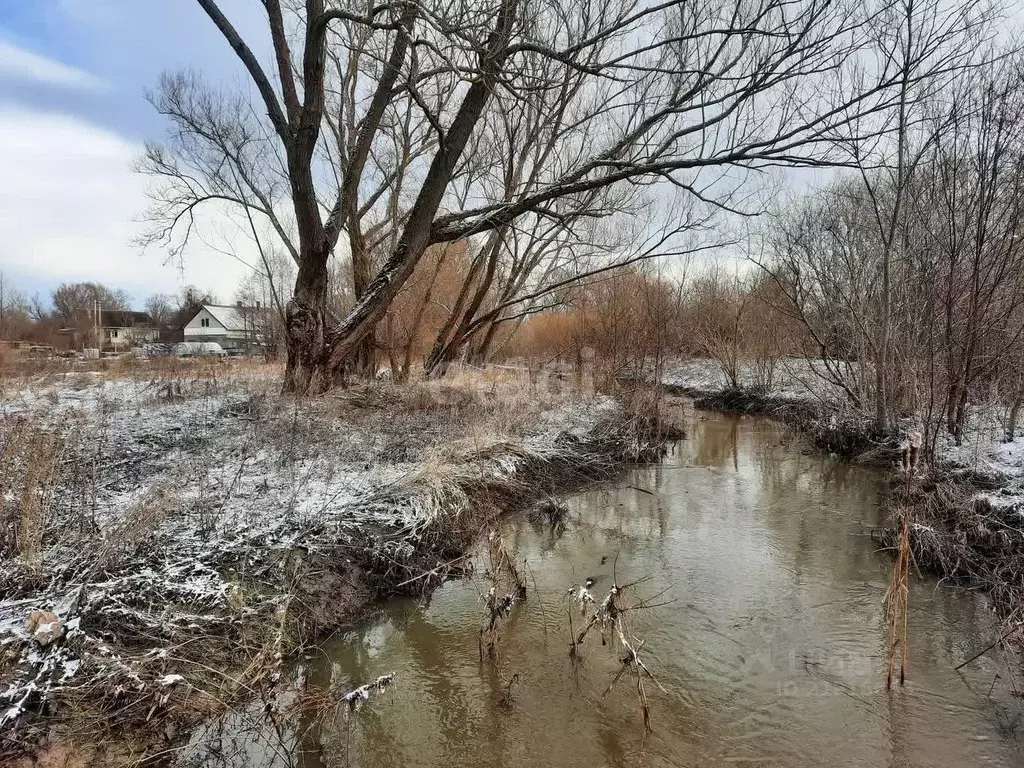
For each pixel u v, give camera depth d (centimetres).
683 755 383
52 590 448
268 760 368
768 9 859
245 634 455
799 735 399
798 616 558
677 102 1034
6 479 534
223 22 968
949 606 575
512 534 778
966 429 1000
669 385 2392
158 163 1289
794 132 924
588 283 1723
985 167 852
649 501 934
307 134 1003
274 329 3105
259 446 834
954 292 948
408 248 1152
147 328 6600
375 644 515
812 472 1109
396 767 374
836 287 1266
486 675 470
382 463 846
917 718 414
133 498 621
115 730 356
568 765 376
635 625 540
